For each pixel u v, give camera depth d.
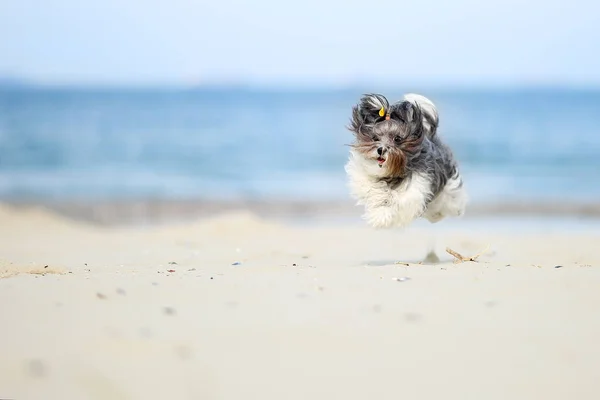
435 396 5.18
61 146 38.38
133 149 38.09
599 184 27.70
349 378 5.43
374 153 9.67
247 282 8.12
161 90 146.75
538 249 13.75
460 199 10.84
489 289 7.69
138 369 5.51
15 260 11.39
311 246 14.34
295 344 5.99
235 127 49.50
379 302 7.16
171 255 12.55
